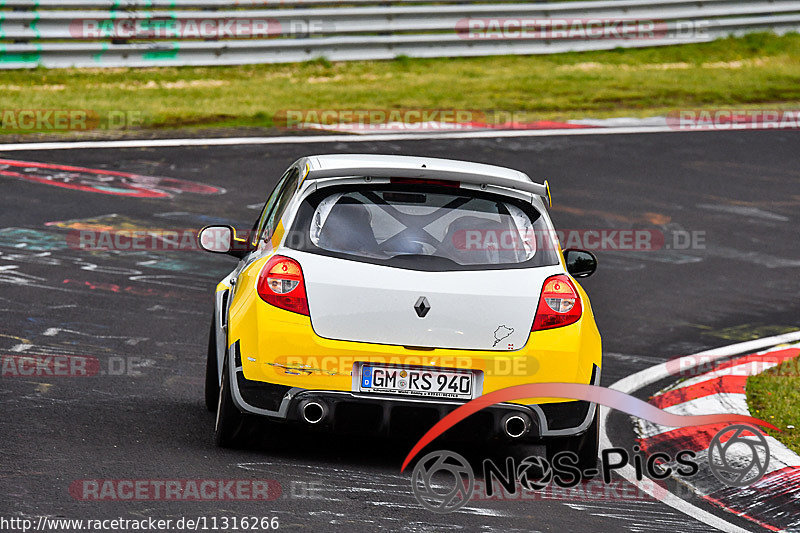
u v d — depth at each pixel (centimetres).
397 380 1923
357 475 1923
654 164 5997
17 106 6456
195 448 2034
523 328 1955
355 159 2162
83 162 5381
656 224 4922
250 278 2050
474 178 2023
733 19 9400
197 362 2789
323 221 2005
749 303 3931
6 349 2725
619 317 3659
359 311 1927
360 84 7688
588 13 8925
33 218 4334
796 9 9575
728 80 8325
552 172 5669
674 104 7538
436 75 8056
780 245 4762
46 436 2027
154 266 3816
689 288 4078
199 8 7781
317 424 1933
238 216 4588
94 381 2509
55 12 7288
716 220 5059
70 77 7312
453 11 8469
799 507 1986
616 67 8606
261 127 6366
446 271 1959
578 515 1823
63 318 3086
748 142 6625
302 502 1739
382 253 1970
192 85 7425
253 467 1927
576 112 7169
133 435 2091
